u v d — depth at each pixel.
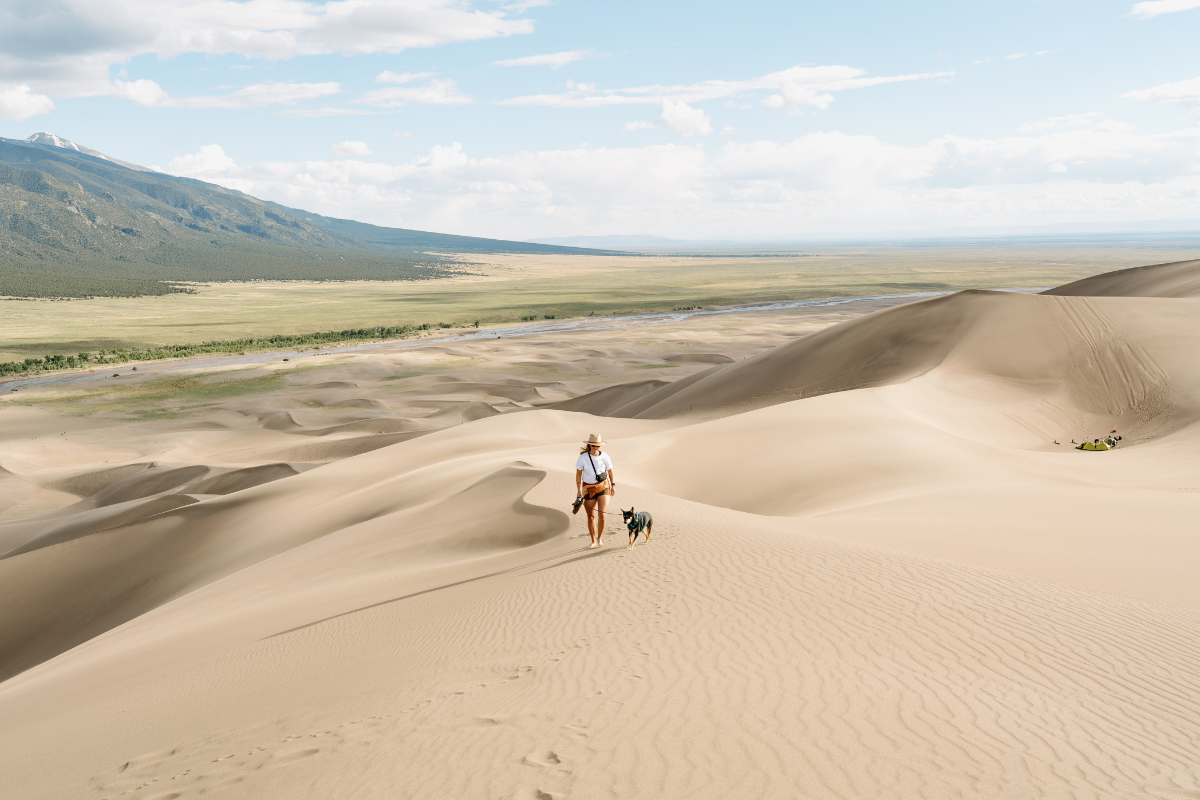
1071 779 5.18
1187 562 13.61
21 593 35.25
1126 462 30.95
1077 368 47.66
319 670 10.46
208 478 57.28
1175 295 70.75
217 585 25.38
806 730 5.99
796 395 58.03
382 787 5.86
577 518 18.16
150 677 12.55
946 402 44.38
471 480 30.41
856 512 20.59
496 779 5.67
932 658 7.53
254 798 6.15
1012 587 10.09
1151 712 6.38
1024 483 25.16
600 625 9.70
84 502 57.81
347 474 44.69
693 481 32.00
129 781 7.40
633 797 5.17
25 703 13.23
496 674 8.37
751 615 9.19
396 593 15.23
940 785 5.09
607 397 85.25
